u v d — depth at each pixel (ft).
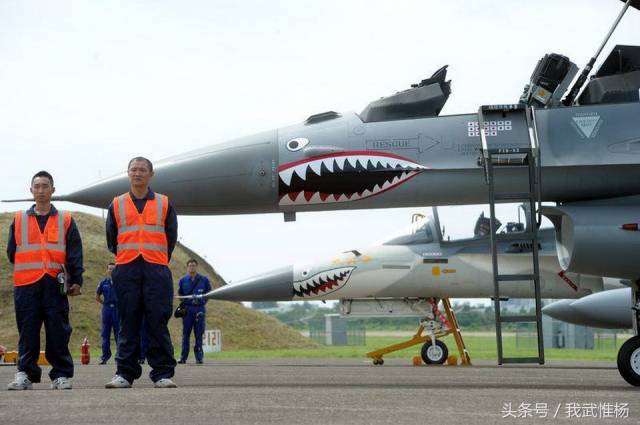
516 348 102.83
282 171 36.91
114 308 58.80
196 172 37.19
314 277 54.39
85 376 41.81
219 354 77.97
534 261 33.53
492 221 34.40
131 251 29.19
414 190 36.83
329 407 21.67
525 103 38.14
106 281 58.95
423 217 54.70
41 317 30.12
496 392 26.61
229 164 37.11
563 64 38.01
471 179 36.63
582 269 33.12
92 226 105.81
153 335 29.25
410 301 54.90
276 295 55.06
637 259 32.37
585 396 25.26
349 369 48.01
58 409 21.35
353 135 37.14
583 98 38.04
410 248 53.67
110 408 21.48
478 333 213.87
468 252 53.06
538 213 34.86
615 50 38.70
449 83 39.09
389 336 173.88
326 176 36.70
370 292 53.78
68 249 30.35
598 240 32.35
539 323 32.78
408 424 18.70
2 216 106.73
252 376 40.40
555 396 25.18
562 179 36.09
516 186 36.58
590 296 56.03
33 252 29.84
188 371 46.09
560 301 58.75
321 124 37.88
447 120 37.24
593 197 36.86
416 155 36.76
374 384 32.96
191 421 19.11
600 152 35.60
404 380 36.27
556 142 35.91
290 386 30.83
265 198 37.27
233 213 38.68
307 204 37.42
